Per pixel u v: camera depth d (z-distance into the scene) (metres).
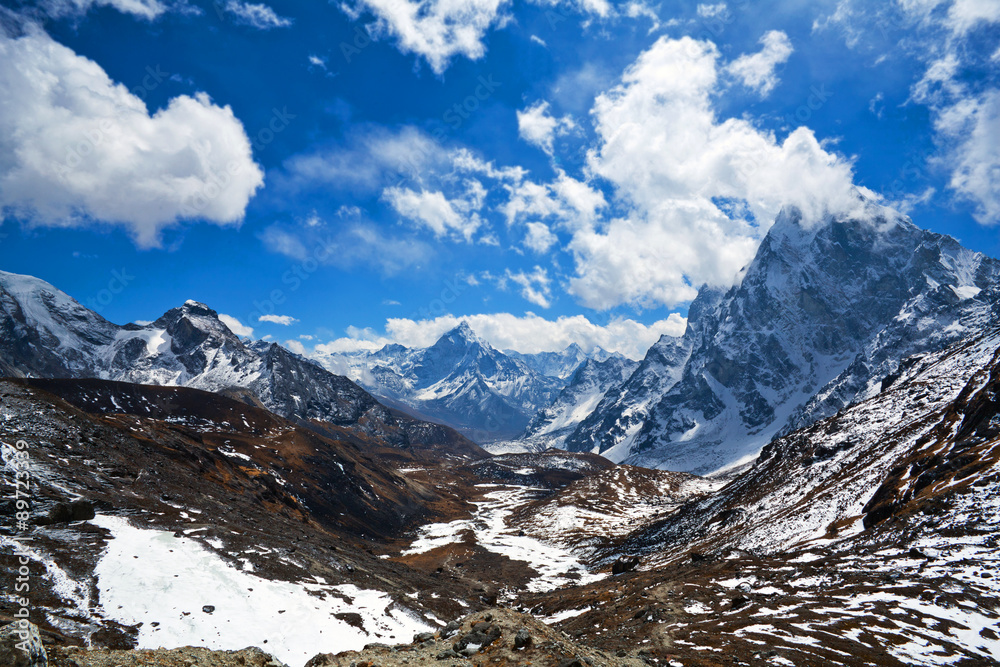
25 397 75.50
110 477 66.88
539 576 120.56
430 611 57.50
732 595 54.44
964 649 35.66
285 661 39.88
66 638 33.75
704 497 157.38
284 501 128.62
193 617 41.81
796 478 121.31
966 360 131.12
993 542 52.12
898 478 85.31
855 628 39.66
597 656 24.59
